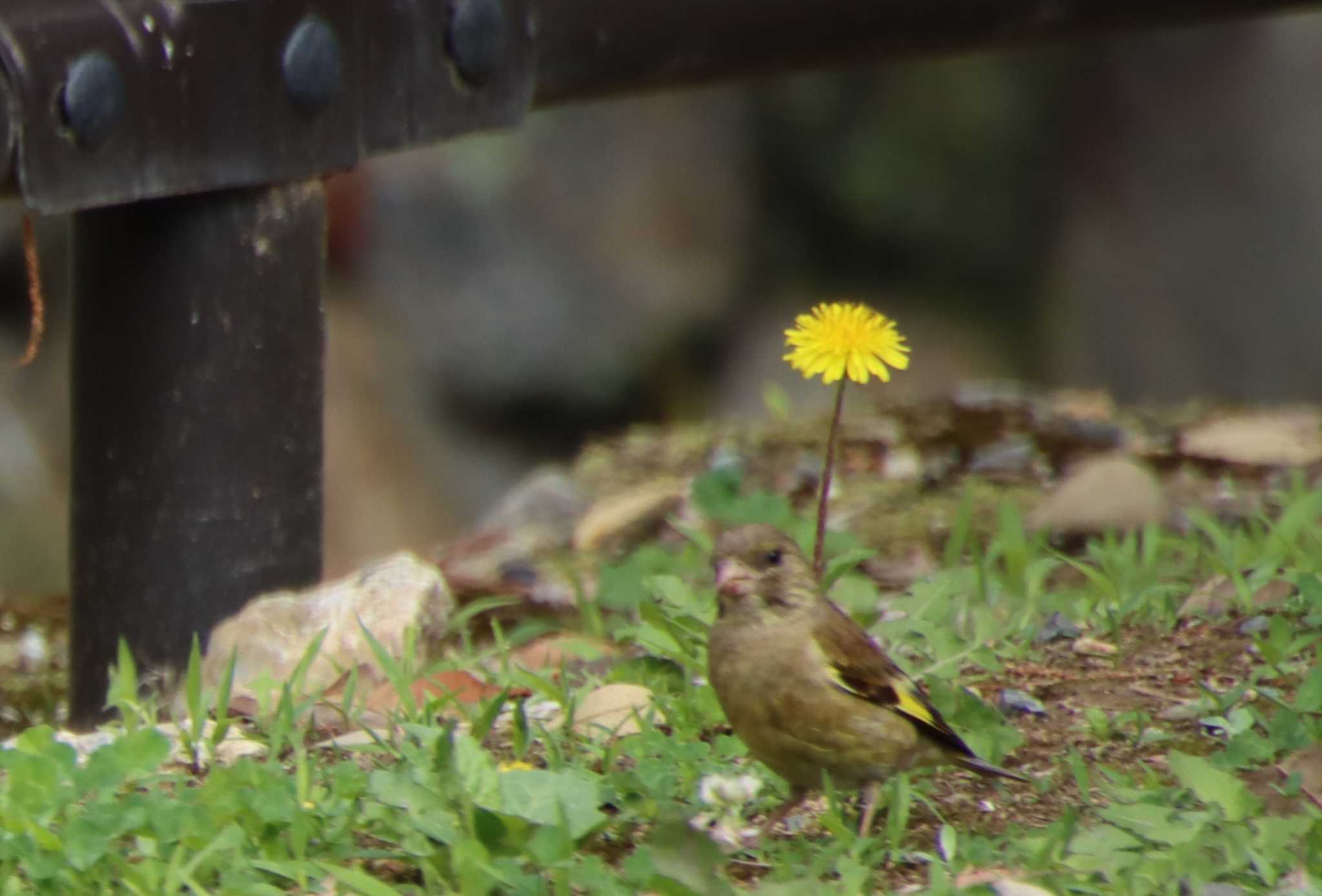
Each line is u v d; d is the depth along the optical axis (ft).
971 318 99.30
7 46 28.48
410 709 28.55
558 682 30.73
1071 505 41.75
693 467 54.80
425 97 34.12
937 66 98.07
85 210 33.22
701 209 98.37
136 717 29.17
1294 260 95.76
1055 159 99.40
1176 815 24.56
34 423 82.43
